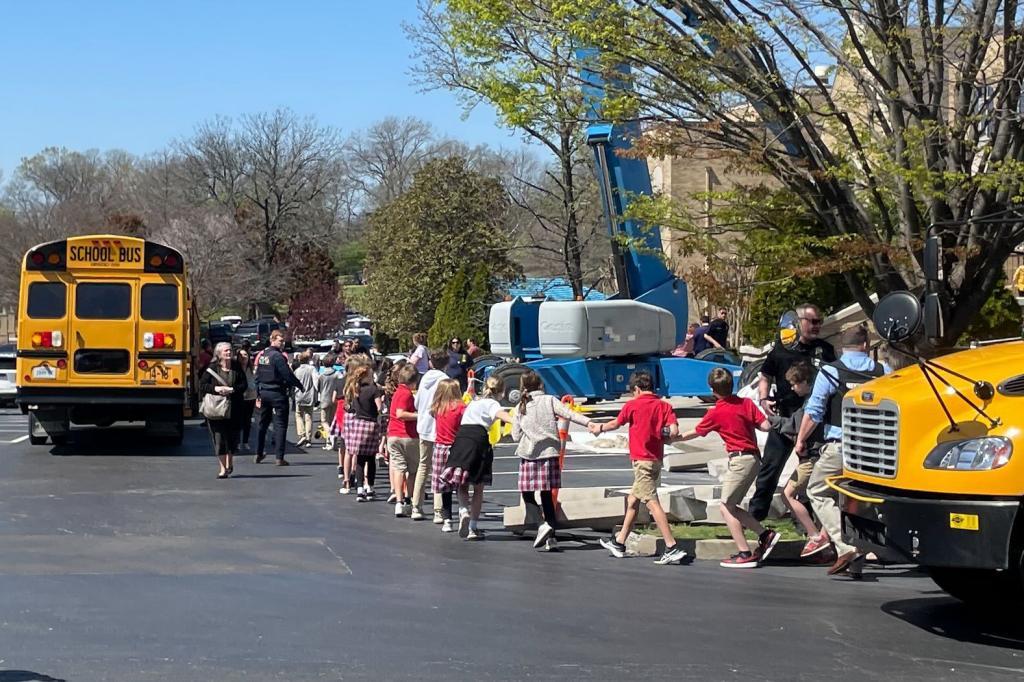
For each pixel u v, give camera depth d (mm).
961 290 13203
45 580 10102
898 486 8445
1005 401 8062
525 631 8469
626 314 25344
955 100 13109
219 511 14492
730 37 12773
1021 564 7965
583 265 43594
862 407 8945
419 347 25125
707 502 13211
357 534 12992
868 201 14828
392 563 11250
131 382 21234
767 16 13000
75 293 21172
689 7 13273
